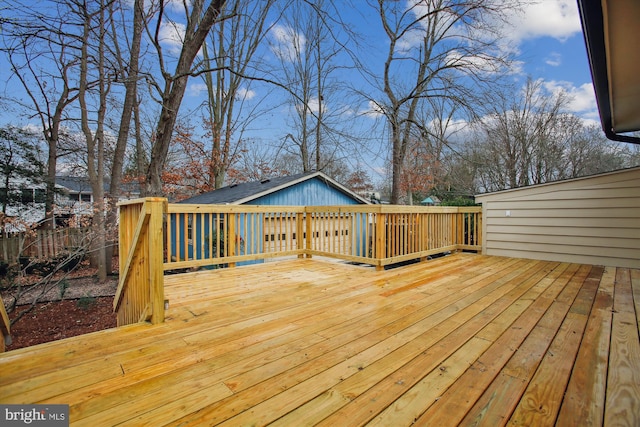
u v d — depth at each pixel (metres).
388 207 4.31
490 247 5.74
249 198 7.92
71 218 8.66
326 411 1.27
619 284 3.52
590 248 4.79
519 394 1.39
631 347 1.87
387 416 1.24
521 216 5.41
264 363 1.68
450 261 5.08
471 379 1.52
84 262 9.69
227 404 1.32
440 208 5.57
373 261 4.27
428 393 1.40
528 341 1.97
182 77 6.39
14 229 7.43
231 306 2.70
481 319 2.38
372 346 1.89
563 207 5.02
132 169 14.14
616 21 1.75
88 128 9.27
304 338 2.01
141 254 2.52
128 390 1.41
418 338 2.02
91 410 1.27
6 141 8.51
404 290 3.24
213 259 4.23
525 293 3.13
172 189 14.82
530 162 13.77
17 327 5.71
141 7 6.02
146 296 2.38
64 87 9.40
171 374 1.56
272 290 3.23
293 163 17.36
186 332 2.11
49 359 1.70
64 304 6.88
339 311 2.57
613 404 1.31
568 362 1.69
